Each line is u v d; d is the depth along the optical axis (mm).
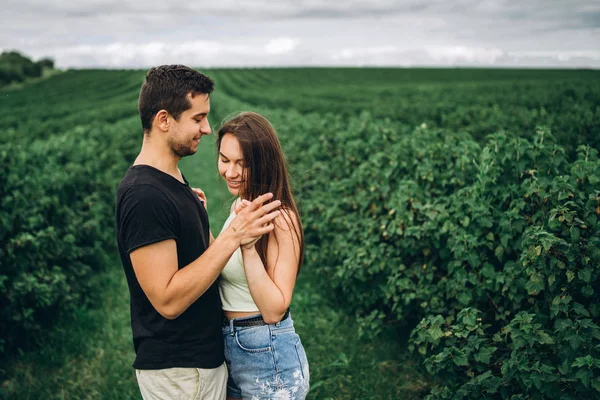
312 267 5855
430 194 4203
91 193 7004
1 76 78250
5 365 3967
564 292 2768
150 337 1999
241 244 1865
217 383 2094
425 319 3275
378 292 4184
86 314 4836
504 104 17656
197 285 1829
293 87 56656
